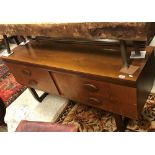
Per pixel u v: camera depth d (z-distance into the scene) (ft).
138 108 3.31
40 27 3.37
